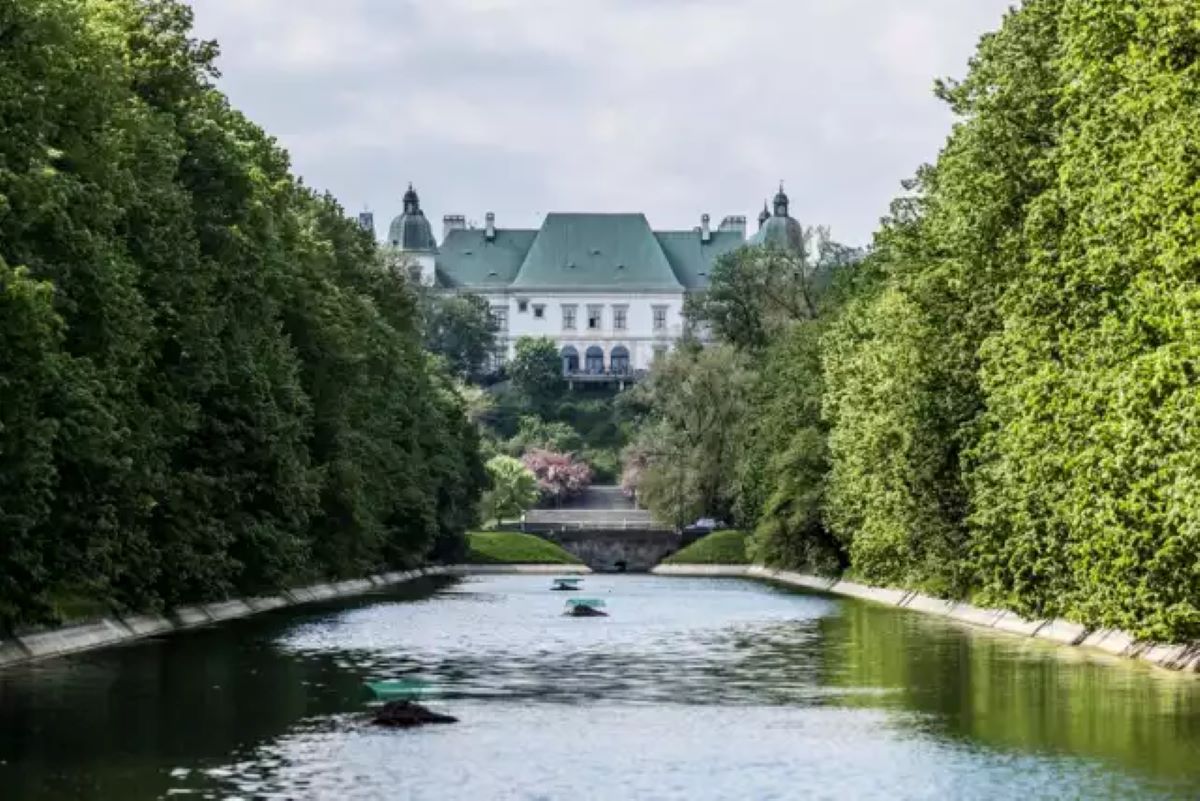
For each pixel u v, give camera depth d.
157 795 44.59
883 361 109.38
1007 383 82.69
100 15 98.31
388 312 180.38
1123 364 66.81
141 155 91.94
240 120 127.62
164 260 91.81
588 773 48.56
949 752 51.62
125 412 83.31
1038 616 93.12
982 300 90.06
